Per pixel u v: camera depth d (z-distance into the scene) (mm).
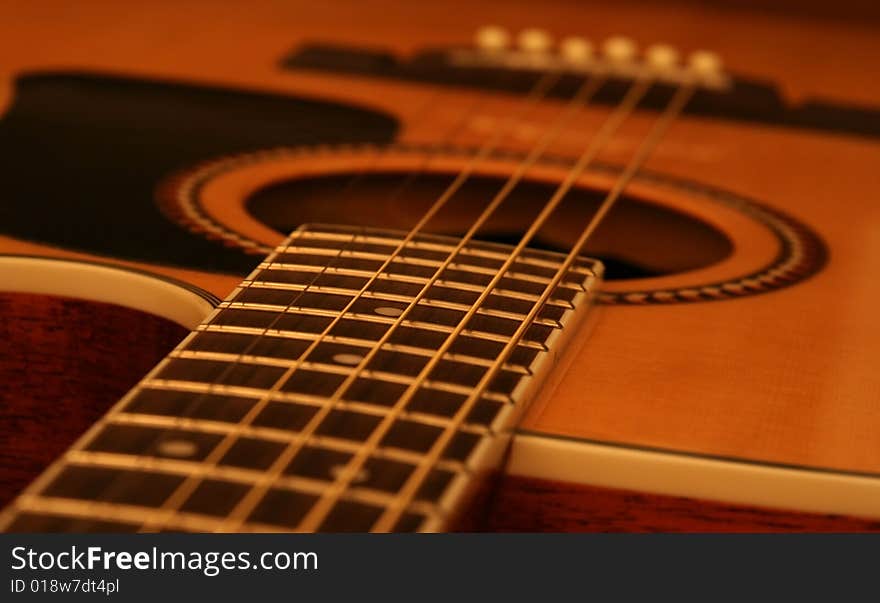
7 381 470
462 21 756
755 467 401
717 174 564
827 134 607
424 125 592
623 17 793
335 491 376
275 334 419
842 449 411
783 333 457
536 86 629
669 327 453
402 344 417
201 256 476
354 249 459
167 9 747
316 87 620
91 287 462
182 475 377
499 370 411
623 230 549
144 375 466
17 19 696
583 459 403
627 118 607
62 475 375
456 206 556
